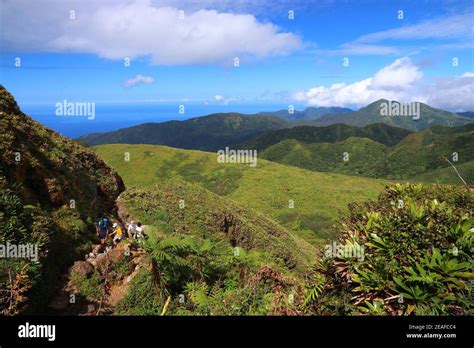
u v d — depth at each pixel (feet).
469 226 14.64
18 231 28.94
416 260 14.38
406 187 21.12
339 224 19.08
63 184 41.68
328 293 17.04
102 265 32.60
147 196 63.87
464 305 13.12
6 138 36.99
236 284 28.73
